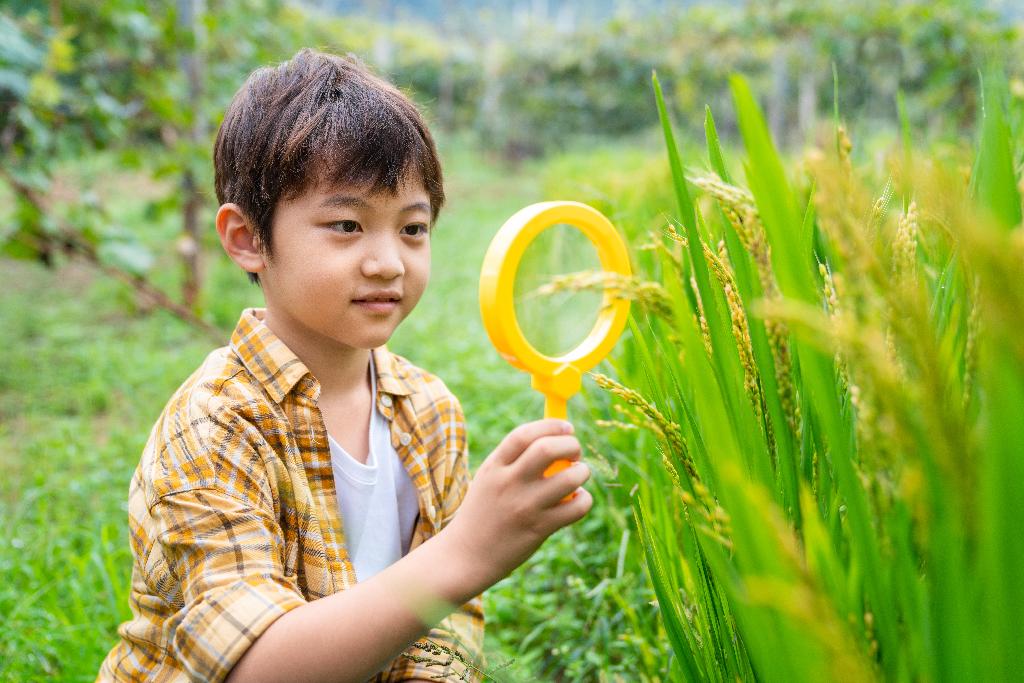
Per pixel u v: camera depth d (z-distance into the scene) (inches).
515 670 60.1
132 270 172.2
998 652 22.2
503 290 34.8
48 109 168.7
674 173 31.6
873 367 22.5
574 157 598.5
